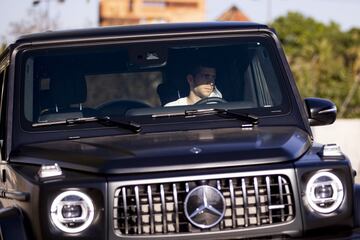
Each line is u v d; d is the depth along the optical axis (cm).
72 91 1165
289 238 988
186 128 1116
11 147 1104
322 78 6650
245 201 981
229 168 985
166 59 1193
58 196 965
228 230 974
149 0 6862
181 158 989
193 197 971
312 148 1062
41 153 1065
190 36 1205
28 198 990
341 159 1011
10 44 1184
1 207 1115
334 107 1184
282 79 1184
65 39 1189
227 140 1047
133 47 1194
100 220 966
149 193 972
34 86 1152
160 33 1204
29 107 1136
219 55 1199
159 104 1175
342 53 7162
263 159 994
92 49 1188
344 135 3191
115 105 1169
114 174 976
